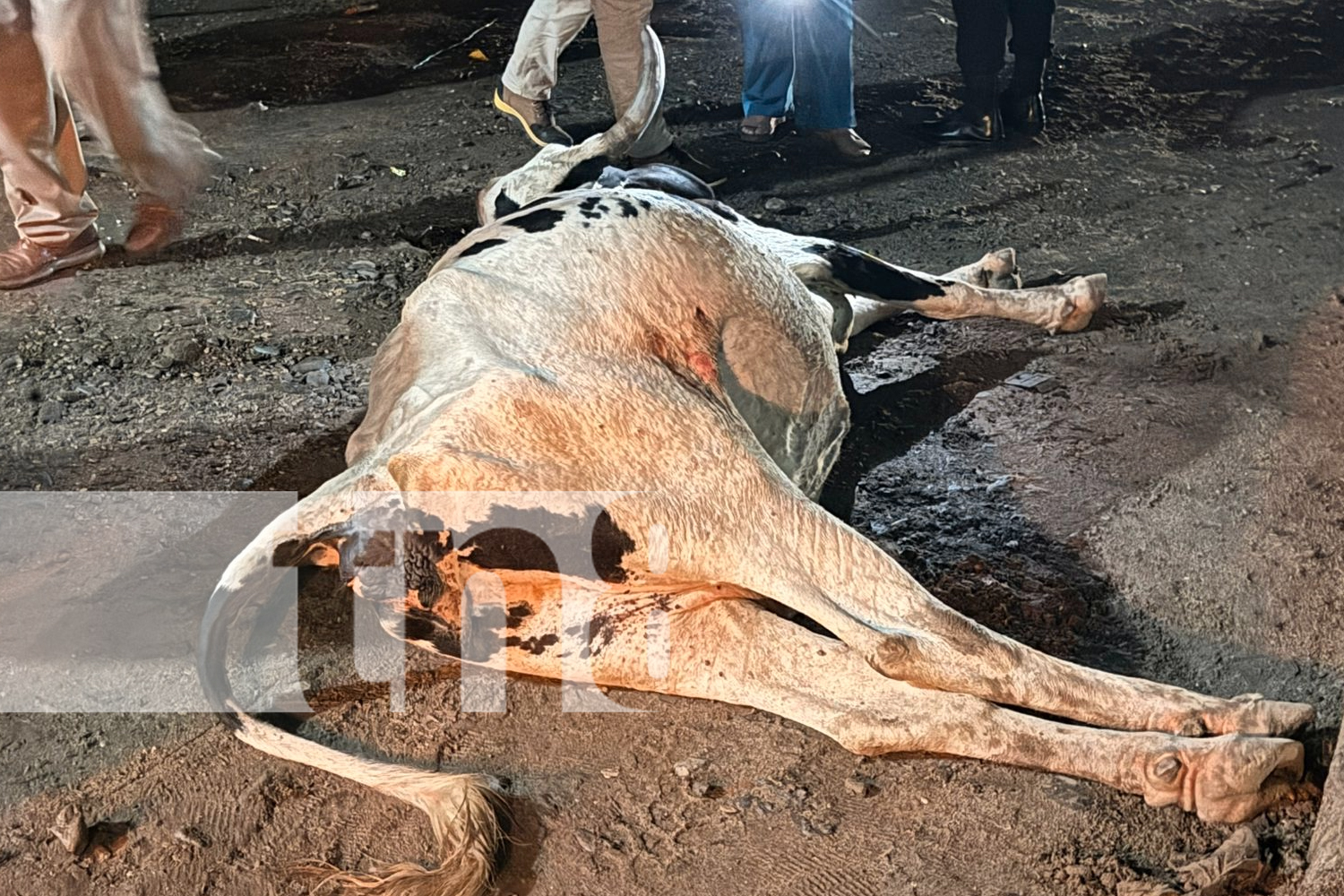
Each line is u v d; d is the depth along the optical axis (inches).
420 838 120.3
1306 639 137.9
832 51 263.0
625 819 120.8
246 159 275.0
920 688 119.1
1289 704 119.1
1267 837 114.2
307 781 126.4
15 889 116.2
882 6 371.9
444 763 128.0
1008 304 192.5
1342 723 106.1
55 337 203.0
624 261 138.0
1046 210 248.2
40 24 202.4
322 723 133.2
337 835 120.7
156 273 225.8
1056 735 116.9
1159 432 174.6
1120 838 115.4
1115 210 247.9
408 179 264.5
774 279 147.0
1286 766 115.6
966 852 115.2
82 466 172.2
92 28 206.7
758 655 124.3
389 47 347.9
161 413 183.9
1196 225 240.1
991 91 276.1
